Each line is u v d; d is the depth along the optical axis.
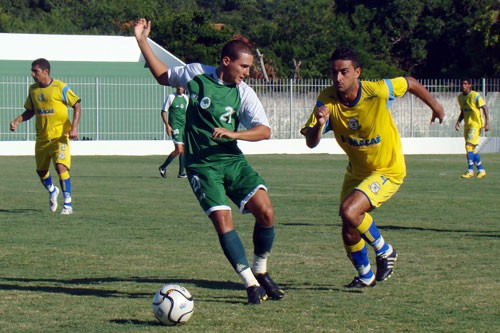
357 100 15.09
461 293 15.21
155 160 62.06
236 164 14.54
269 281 14.77
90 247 20.75
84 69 81.88
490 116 75.62
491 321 13.05
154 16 136.38
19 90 71.12
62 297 14.95
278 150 72.19
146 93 73.88
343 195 16.45
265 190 14.55
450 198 34.09
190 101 14.61
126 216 27.47
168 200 32.88
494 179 44.81
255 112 14.48
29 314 13.59
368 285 15.81
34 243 21.42
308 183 41.94
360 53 107.00
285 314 13.52
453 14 117.31
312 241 21.92
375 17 120.44
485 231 23.94
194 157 14.54
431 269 17.73
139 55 84.94
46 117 27.34
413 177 46.34
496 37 94.19
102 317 13.37
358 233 15.55
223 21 149.62
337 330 12.48
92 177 45.06
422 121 75.44
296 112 72.44
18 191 36.81
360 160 15.71
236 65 14.41
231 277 16.86
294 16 116.69
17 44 81.19
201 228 24.48
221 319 13.16
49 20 131.50
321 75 101.88
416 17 118.00
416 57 115.88
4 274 17.17
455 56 114.31
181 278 16.72
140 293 15.32
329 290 15.55
